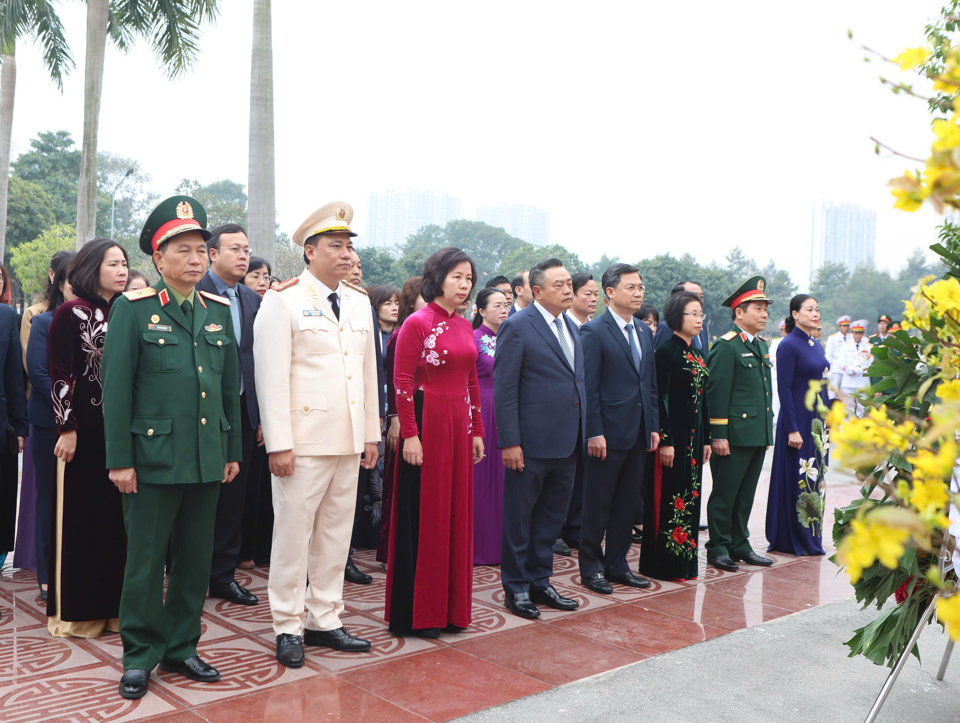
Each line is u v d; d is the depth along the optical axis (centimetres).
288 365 326
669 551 470
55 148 5016
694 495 474
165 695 289
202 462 301
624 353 442
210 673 303
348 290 355
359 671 317
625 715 281
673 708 288
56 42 1459
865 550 120
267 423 320
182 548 308
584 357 440
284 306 326
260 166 972
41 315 403
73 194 4912
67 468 339
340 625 349
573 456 411
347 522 348
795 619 396
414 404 361
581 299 473
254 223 975
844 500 748
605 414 441
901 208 106
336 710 279
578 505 555
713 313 5525
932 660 347
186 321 307
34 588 430
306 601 349
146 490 293
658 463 477
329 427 330
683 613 404
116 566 347
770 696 302
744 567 508
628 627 380
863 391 169
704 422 505
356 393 341
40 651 332
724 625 385
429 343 360
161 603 300
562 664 329
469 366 373
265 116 973
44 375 400
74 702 281
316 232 335
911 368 230
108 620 358
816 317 546
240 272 425
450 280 361
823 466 544
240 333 421
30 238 4281
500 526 510
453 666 325
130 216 5209
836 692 308
